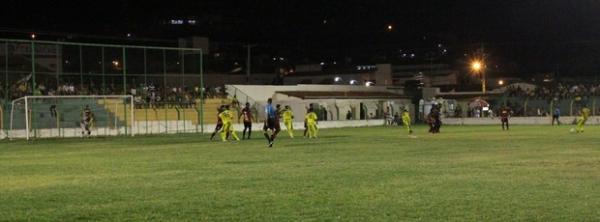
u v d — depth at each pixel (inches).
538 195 466.6
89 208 435.2
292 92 2534.5
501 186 517.3
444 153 884.6
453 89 3786.9
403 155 853.8
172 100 1980.8
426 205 430.9
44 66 1792.6
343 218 388.8
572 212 398.9
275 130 1097.4
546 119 2551.7
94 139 1525.6
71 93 1760.6
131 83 1873.8
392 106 2728.8
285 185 537.6
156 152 995.9
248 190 510.6
